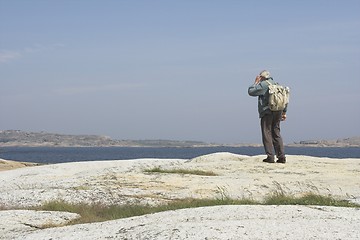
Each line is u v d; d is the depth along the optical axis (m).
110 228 12.66
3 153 165.12
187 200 18.23
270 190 20.12
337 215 12.84
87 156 135.62
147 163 31.77
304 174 23.47
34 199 18.92
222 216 12.77
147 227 11.96
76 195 19.30
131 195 19.44
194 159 29.70
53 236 12.56
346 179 22.36
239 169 24.78
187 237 10.65
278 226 11.29
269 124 26.42
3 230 14.32
